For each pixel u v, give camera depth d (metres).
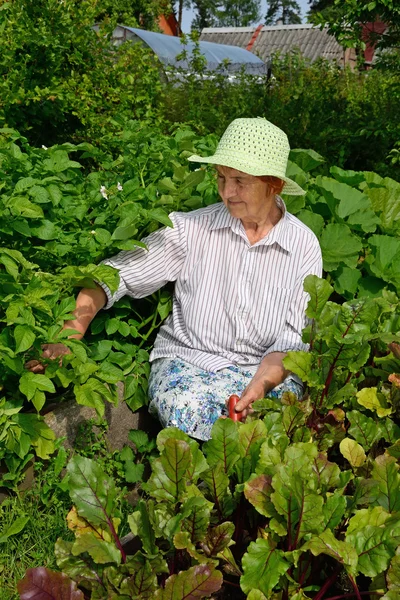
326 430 2.24
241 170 2.67
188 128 4.89
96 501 1.81
